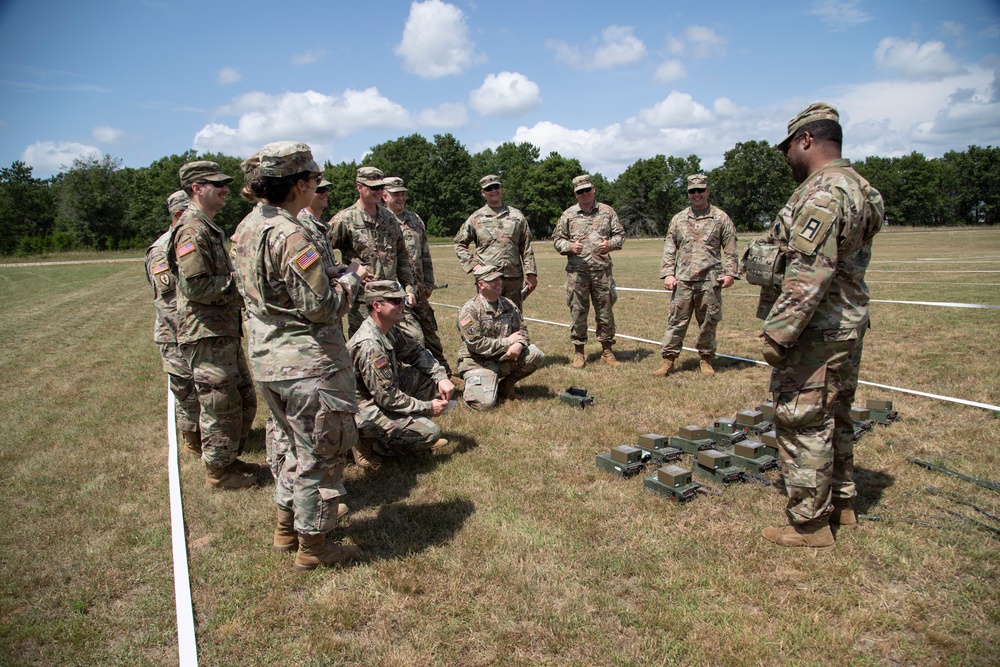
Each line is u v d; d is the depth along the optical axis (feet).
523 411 19.17
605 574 10.64
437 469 15.10
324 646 9.12
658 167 273.54
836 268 9.98
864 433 16.15
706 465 14.02
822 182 10.09
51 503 13.94
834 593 9.94
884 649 8.69
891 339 26.48
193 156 240.12
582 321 24.45
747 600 9.86
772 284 11.03
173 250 13.29
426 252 22.08
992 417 16.81
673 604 9.80
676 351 22.63
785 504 12.71
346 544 11.88
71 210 218.38
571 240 24.07
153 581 11.00
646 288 52.44
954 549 10.82
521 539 11.79
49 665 9.02
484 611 9.82
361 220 19.38
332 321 10.19
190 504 13.80
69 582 11.02
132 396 22.82
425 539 12.01
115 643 9.48
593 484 14.10
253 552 11.77
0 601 10.44
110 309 49.34
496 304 19.72
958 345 24.68
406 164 254.27
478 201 270.87
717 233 21.74
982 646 8.60
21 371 27.68
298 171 10.02
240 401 14.52
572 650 8.90
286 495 11.23
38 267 115.44
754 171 252.62
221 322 13.91
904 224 259.80
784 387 10.82
